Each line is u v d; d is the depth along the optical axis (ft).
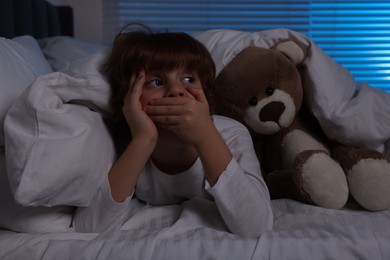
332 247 1.92
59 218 2.15
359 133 3.02
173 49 2.31
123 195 2.05
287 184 2.87
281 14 7.59
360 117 3.01
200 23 7.47
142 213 2.39
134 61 2.32
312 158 2.58
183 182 2.45
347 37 7.76
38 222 2.09
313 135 3.29
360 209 2.64
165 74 2.29
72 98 2.17
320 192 2.53
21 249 1.91
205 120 2.11
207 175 2.09
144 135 2.11
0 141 2.07
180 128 2.10
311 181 2.54
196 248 1.90
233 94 3.10
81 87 2.17
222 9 7.45
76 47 4.75
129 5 7.22
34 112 1.84
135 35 2.53
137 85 2.23
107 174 2.10
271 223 2.17
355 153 2.65
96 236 2.03
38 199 1.79
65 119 1.89
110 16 6.99
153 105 2.18
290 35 3.33
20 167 1.76
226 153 2.10
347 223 2.28
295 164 2.62
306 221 2.32
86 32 6.97
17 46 2.77
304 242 1.94
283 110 3.03
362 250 1.91
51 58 4.58
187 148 2.37
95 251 1.88
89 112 2.18
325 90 3.04
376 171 2.51
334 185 2.52
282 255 1.89
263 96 3.05
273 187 2.96
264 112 3.03
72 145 1.85
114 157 2.29
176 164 2.46
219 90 3.16
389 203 2.52
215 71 2.90
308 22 7.68
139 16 7.25
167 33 2.55
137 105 2.19
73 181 1.88
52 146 1.81
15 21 4.62
